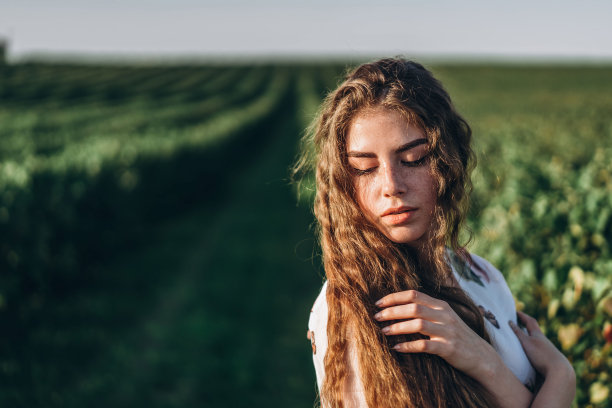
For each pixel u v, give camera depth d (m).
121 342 5.66
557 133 12.27
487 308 1.30
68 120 21.75
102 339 5.64
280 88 57.88
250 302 7.01
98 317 6.19
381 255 1.11
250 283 7.74
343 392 1.07
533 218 3.51
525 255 3.26
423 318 1.06
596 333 1.79
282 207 12.95
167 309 6.69
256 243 9.91
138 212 9.78
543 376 1.28
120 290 7.19
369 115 1.08
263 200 13.87
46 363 5.00
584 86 55.53
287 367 5.32
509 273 2.90
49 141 13.54
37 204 5.87
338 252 1.13
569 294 1.90
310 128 1.40
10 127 18.80
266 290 7.48
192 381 4.95
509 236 3.34
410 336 1.07
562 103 29.78
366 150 1.09
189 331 5.99
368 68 1.15
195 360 5.34
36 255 5.62
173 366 5.20
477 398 1.06
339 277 1.11
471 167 1.23
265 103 35.44
